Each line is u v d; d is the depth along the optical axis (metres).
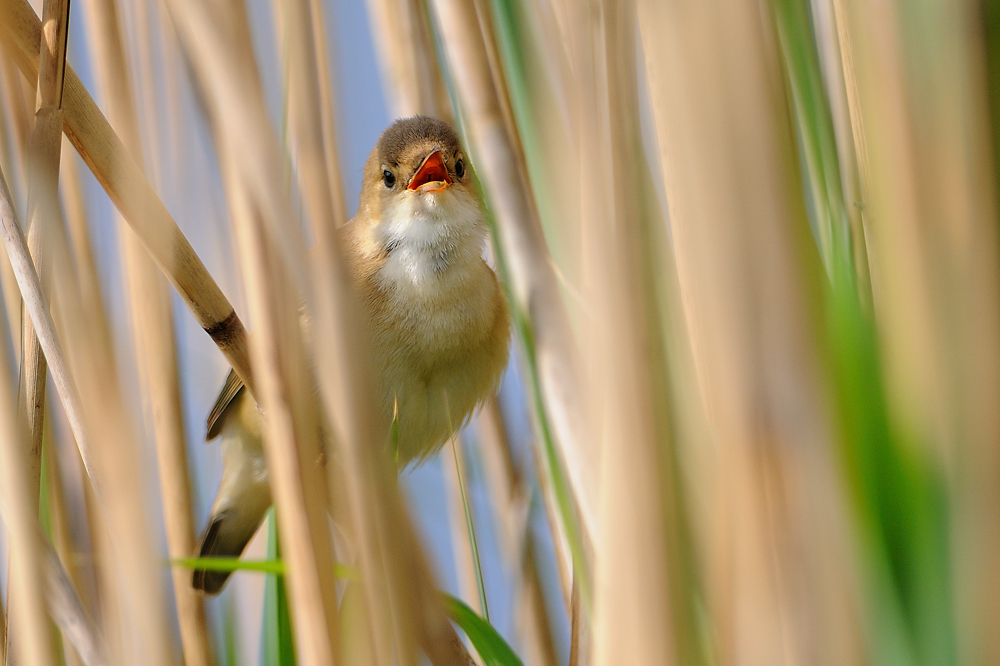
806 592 2.45
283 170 3.08
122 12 3.22
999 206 2.30
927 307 2.37
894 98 2.36
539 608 3.26
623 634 2.68
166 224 3.19
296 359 3.17
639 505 2.66
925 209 2.34
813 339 2.42
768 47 2.64
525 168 3.21
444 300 3.26
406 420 3.26
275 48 3.19
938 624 2.43
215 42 3.00
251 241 3.17
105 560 3.18
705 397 2.74
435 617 3.18
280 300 3.17
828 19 3.20
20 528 3.17
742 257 2.39
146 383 3.24
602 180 2.77
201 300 3.19
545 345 3.19
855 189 3.20
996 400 2.33
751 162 2.36
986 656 2.35
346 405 3.13
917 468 2.43
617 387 2.69
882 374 2.48
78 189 3.23
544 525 3.26
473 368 3.26
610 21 2.63
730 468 2.47
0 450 3.17
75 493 3.24
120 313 3.21
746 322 2.39
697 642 2.71
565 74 3.17
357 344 3.16
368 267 3.26
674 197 2.79
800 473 2.42
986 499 2.35
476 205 3.26
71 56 3.24
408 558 3.17
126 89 3.20
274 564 3.20
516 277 3.20
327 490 3.19
